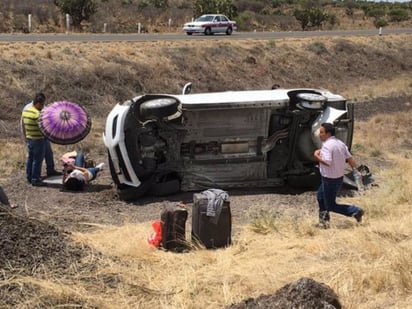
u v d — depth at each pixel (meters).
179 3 67.25
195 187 10.84
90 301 5.41
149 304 5.58
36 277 5.65
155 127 10.44
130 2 56.19
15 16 40.69
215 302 5.62
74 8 42.41
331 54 38.91
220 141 10.82
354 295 5.47
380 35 47.47
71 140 10.93
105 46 28.17
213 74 29.94
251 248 7.38
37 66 23.44
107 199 10.38
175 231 7.33
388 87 34.88
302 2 86.62
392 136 19.14
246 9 71.25
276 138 11.02
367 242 6.93
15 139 16.98
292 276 6.13
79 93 23.25
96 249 6.69
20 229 6.23
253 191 11.04
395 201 9.77
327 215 8.35
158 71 27.41
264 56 34.38
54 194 10.63
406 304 5.24
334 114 10.77
